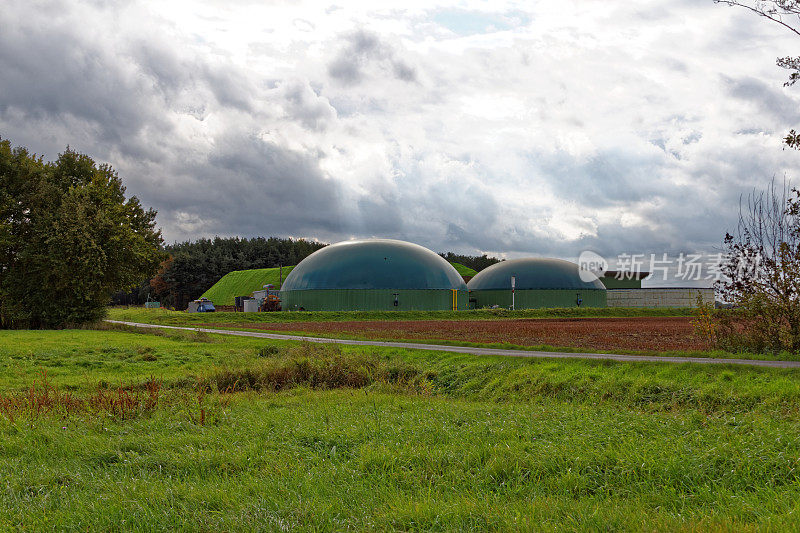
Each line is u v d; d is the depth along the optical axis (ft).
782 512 18.45
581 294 290.35
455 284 284.00
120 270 155.84
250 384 64.95
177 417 40.01
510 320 198.39
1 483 24.49
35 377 65.16
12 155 156.87
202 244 558.97
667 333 123.75
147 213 169.37
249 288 400.67
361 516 20.16
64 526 19.90
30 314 150.00
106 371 71.77
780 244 75.66
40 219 148.36
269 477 25.04
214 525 19.60
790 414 39.52
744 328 79.61
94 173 167.73
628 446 26.61
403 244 294.05
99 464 28.81
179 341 115.03
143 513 20.79
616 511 19.29
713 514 18.60
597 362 67.87
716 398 49.44
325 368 68.85
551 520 18.75
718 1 54.49
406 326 166.81
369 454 27.20
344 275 266.98
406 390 62.18
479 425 33.71
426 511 19.86
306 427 34.45
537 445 28.12
